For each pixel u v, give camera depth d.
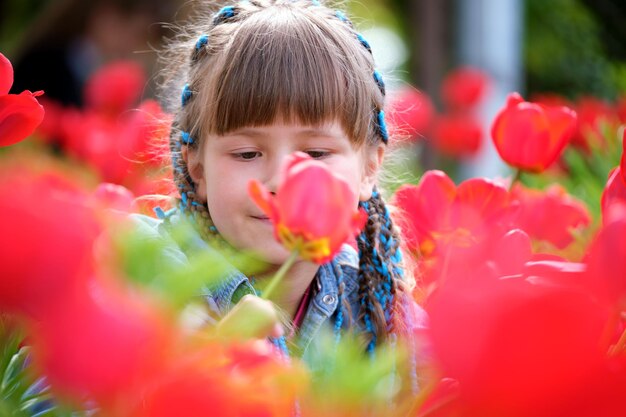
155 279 0.42
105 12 3.50
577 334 0.37
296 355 1.24
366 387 0.45
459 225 1.25
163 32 3.60
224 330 0.55
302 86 1.29
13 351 0.66
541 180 2.19
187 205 1.35
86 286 0.39
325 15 1.45
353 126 1.34
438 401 0.53
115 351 0.38
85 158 2.19
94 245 0.40
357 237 1.43
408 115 2.97
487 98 3.73
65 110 3.47
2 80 0.83
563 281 0.59
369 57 1.47
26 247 0.37
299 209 0.64
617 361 0.40
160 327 0.41
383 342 1.37
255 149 1.29
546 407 0.37
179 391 0.42
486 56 4.01
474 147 3.40
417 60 5.38
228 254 0.56
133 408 0.42
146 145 1.97
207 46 1.40
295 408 0.53
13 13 6.52
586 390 0.37
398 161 1.97
